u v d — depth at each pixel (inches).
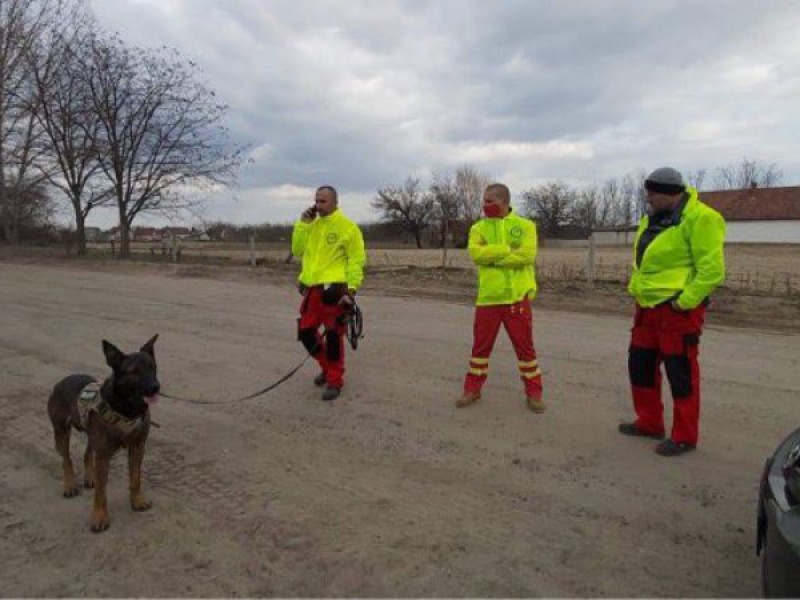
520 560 140.7
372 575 136.3
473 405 243.1
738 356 312.3
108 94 998.4
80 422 161.5
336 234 251.0
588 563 139.3
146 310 471.5
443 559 141.6
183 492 177.2
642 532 151.4
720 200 2967.5
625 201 3924.7
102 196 1070.4
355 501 169.2
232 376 291.6
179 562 143.3
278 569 139.3
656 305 190.2
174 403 254.5
